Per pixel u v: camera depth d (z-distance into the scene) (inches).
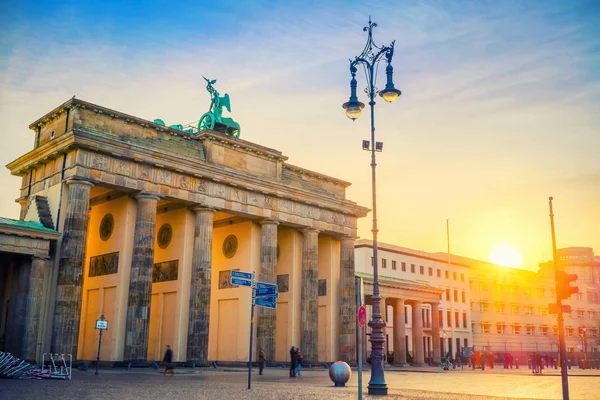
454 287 5378.9
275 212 2792.8
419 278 4960.6
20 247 2028.8
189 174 2452.0
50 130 2365.9
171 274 2541.8
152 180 2340.1
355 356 3063.5
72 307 2037.4
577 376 2512.3
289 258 3016.7
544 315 6501.0
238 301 2773.1
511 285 6166.3
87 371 1903.3
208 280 2453.2
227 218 2925.7
